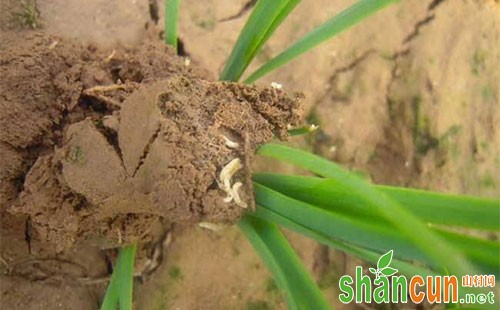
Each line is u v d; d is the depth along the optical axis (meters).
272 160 0.17
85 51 0.15
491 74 0.19
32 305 0.16
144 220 0.14
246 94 0.14
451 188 0.19
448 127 0.19
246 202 0.13
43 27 0.16
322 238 0.12
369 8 0.13
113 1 0.17
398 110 0.18
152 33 0.17
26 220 0.16
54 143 0.14
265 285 0.17
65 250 0.16
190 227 0.17
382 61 0.18
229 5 0.18
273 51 0.18
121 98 0.14
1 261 0.16
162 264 0.17
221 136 0.13
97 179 0.13
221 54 0.17
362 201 0.11
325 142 0.18
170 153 0.13
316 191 0.13
